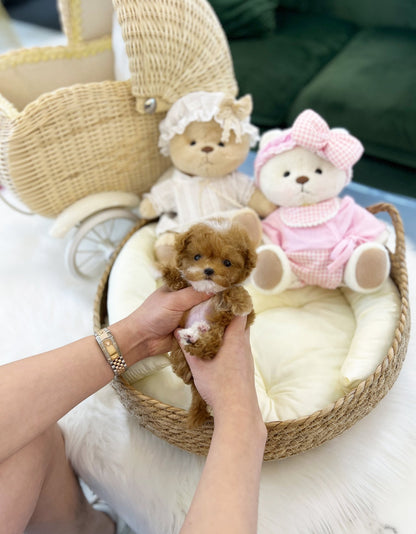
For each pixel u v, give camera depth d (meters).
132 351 0.53
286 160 0.71
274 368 0.62
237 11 1.12
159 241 0.76
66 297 0.86
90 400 0.65
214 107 0.72
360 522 0.54
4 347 0.78
